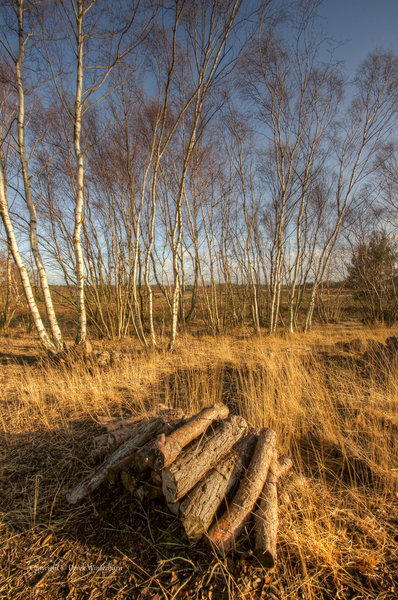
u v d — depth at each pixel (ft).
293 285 40.75
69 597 5.84
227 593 5.79
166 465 7.19
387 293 54.08
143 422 10.19
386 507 8.13
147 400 14.87
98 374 17.30
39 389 15.72
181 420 9.16
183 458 7.39
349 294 76.95
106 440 9.61
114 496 8.08
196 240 40.81
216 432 8.43
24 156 21.29
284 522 7.19
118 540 6.98
